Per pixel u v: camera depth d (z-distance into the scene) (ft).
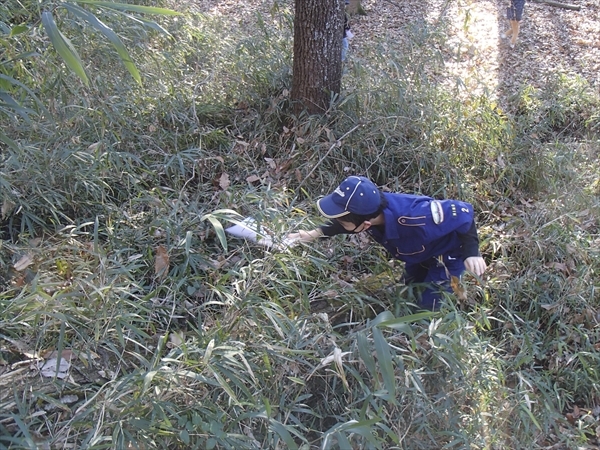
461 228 9.84
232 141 14.42
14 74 12.10
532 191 15.20
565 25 25.21
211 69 16.53
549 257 12.52
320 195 13.46
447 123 15.44
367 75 16.03
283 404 8.29
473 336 9.75
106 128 13.03
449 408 8.85
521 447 9.29
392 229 9.78
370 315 10.73
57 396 8.11
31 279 9.60
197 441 7.52
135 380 7.65
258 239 10.05
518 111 18.62
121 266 9.31
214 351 8.02
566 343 11.16
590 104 18.80
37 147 11.48
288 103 15.37
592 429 10.07
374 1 27.02
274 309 9.06
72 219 11.56
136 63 15.21
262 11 23.70
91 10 14.55
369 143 14.48
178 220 11.15
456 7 26.18
